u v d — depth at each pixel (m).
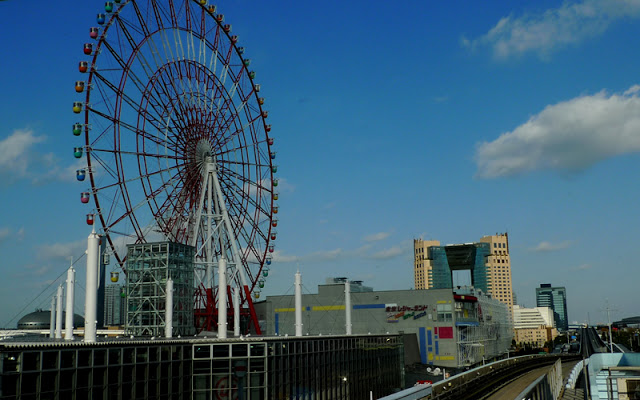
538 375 142.50
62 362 62.94
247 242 125.62
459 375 100.75
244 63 129.00
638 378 63.75
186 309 109.56
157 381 76.06
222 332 96.25
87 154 94.50
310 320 198.12
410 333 187.12
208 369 84.25
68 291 78.62
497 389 109.50
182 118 111.94
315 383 101.06
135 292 106.88
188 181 112.62
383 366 132.00
